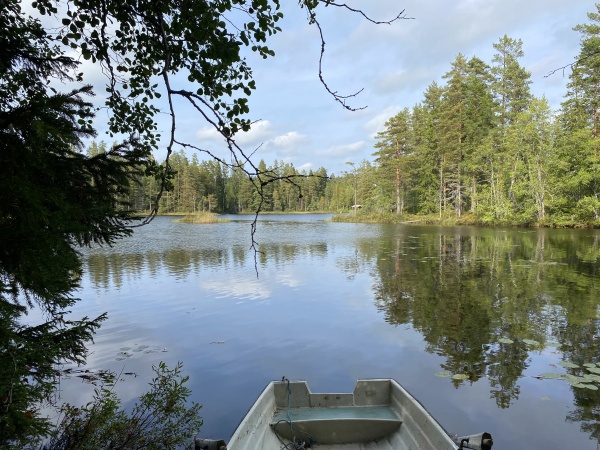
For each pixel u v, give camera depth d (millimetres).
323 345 7441
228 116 2506
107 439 3400
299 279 13562
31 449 2551
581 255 18516
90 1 2604
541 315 9133
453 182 48094
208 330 8359
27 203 1646
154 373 6168
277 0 2465
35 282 1959
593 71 31000
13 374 1776
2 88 2357
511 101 46312
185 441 3971
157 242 25953
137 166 2561
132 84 3098
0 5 2371
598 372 6117
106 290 12062
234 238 29000
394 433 4133
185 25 2484
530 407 5098
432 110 54312
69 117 2162
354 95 2389
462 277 13633
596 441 4387
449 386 5715
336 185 98625
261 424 3984
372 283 12844
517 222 38375
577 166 34125
